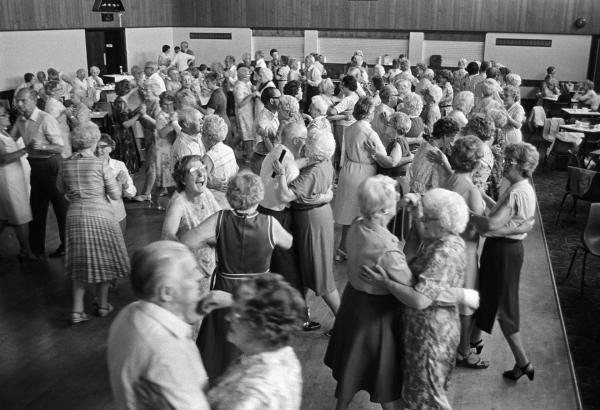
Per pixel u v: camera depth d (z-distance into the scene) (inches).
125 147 339.9
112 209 173.3
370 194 107.5
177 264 69.9
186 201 133.1
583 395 145.6
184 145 200.5
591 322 184.5
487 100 267.3
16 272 211.9
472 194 135.7
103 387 145.8
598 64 603.2
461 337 150.8
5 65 449.4
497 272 137.4
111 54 581.3
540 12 602.9
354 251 111.3
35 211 217.6
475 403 139.6
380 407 137.4
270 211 154.4
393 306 111.9
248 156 343.9
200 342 119.3
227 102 384.2
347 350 113.0
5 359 157.5
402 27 631.2
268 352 70.1
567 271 222.2
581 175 265.4
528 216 133.1
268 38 658.8
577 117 423.8
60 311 184.2
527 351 163.5
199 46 669.9
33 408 137.0
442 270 103.7
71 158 165.6
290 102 196.2
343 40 647.1
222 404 67.4
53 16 494.6
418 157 180.4
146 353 67.1
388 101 268.4
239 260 118.0
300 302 71.8
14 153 208.1
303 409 136.7
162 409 67.2
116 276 173.3
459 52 629.6
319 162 150.6
